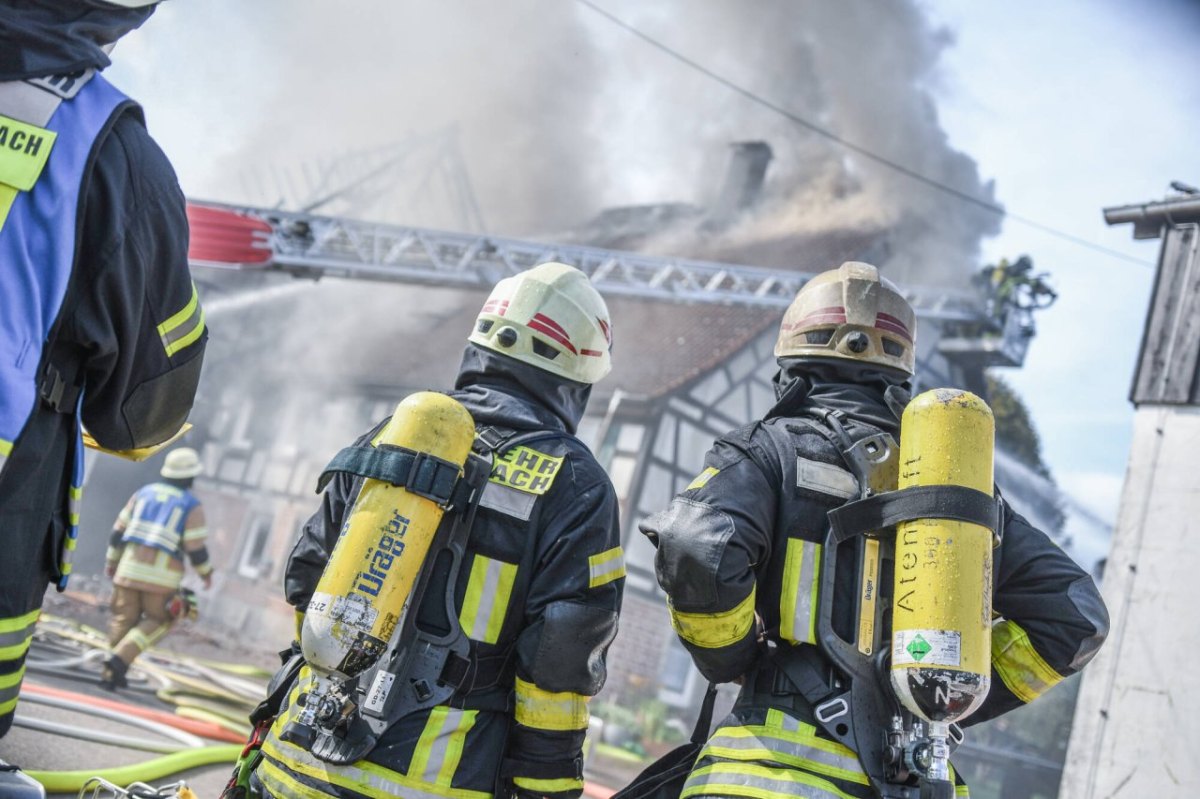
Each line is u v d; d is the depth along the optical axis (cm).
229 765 530
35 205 169
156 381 193
